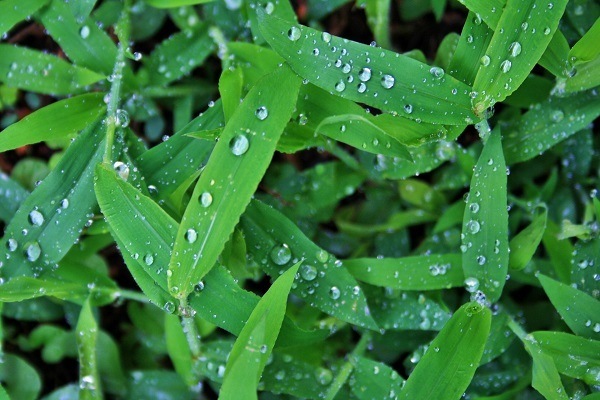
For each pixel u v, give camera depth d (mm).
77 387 449
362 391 429
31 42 466
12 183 447
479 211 422
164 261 412
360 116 417
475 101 416
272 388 430
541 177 460
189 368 438
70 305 452
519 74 415
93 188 424
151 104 454
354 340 454
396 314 435
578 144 447
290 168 459
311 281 423
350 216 460
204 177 407
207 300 414
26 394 447
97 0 457
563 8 413
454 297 449
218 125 427
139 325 454
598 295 428
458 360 414
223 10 447
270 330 409
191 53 448
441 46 439
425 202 452
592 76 426
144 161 425
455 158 448
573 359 421
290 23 416
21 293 420
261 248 425
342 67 417
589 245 430
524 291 457
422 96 417
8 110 465
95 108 437
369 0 449
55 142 456
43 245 423
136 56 435
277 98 410
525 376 437
